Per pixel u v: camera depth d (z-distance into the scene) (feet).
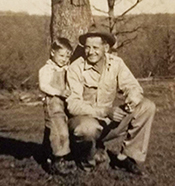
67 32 14.62
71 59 9.45
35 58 23.03
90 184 8.40
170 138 12.48
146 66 24.14
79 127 8.53
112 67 8.97
